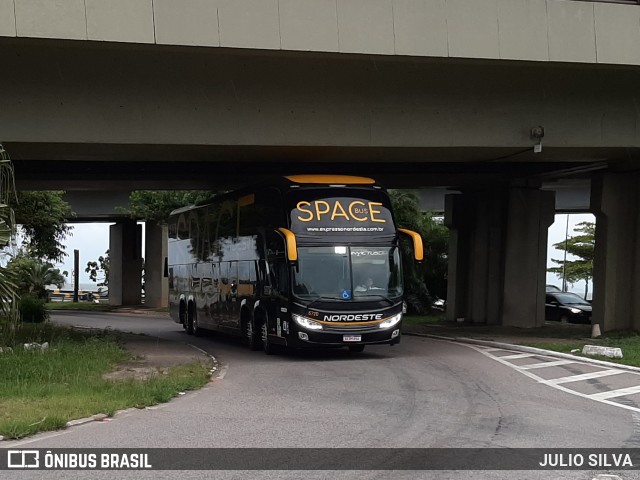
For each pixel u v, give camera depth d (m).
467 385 14.23
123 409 11.24
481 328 30.12
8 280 15.46
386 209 19.31
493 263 32.16
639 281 24.91
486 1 18.81
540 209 31.08
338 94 19.98
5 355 16.02
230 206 23.45
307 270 18.34
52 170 26.61
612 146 21.58
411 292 40.22
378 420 10.58
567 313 36.25
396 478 7.42
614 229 25.34
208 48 17.69
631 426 10.23
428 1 18.53
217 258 24.69
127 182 30.64
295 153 21.47
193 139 19.41
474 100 20.72
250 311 21.19
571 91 21.12
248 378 15.34
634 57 19.66
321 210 18.75
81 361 15.67
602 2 19.42
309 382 14.70
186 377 14.42
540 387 14.01
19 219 36.53
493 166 27.73
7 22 16.53
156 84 19.03
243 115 19.62
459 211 34.34
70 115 18.72
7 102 18.41
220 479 7.36
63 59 18.23
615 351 18.39
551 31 19.16
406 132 20.50
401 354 20.17
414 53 18.53
